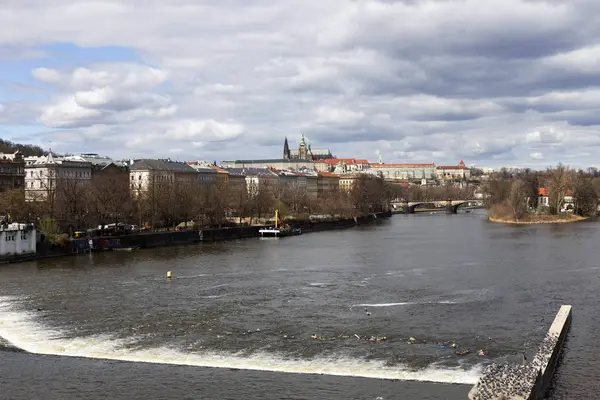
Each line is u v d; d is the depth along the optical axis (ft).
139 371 275.18
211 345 311.47
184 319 364.17
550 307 386.93
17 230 613.93
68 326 350.43
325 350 301.02
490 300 407.85
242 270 555.28
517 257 624.18
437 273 526.16
